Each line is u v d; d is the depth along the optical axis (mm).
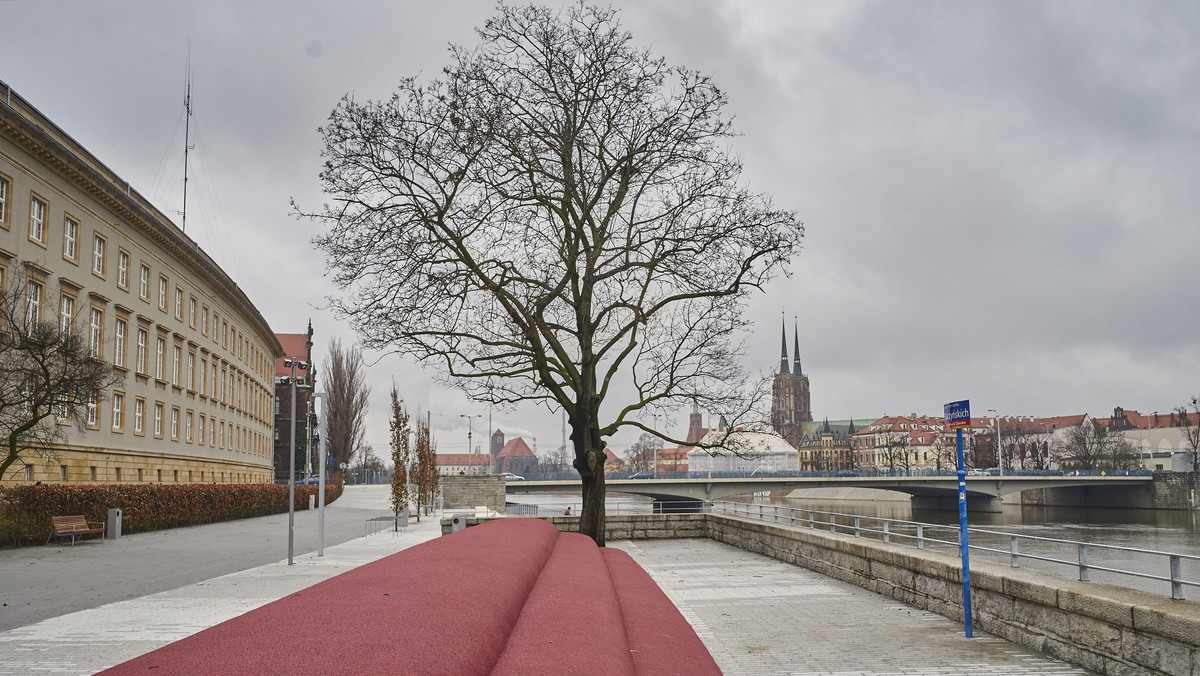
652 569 21109
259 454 85938
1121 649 9156
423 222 21141
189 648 3893
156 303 49875
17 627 12891
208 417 61938
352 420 102062
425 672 3762
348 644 4004
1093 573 38375
